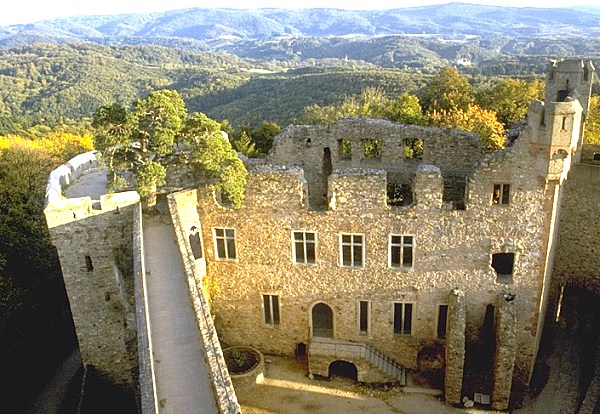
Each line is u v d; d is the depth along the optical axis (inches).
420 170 1103.6
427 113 2447.1
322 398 1190.3
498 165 1053.2
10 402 1503.4
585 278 1418.6
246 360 1286.9
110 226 1224.8
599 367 1168.8
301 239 1213.7
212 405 663.8
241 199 1185.4
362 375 1231.5
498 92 2578.7
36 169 2522.1
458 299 1136.8
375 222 1154.7
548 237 1077.8
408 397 1185.4
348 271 1211.9
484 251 1123.9
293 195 1173.7
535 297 1129.4
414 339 1236.5
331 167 1456.7
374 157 1446.9
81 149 3307.1
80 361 1692.9
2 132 4092.0
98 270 1257.4
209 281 1301.7
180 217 1167.0
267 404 1175.0
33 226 1930.4
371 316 1240.8
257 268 1261.1
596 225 1363.2
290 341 1316.4
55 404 1492.4
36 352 1656.0
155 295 895.1
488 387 1180.5
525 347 1170.6
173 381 702.5
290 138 1450.5
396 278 1192.2
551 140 986.7
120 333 1323.8
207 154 1117.7
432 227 1132.5
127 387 1385.3
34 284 1785.2
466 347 1214.9
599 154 1419.8
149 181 1133.1
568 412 1119.0
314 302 1262.3
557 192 1072.8
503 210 1083.3
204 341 728.3
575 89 1305.4
